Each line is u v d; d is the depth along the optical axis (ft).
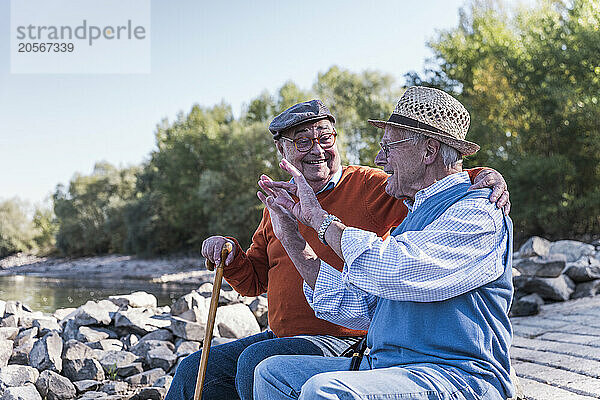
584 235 81.05
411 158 7.70
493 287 7.04
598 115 73.82
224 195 135.54
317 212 7.73
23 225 269.44
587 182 81.66
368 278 7.09
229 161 134.51
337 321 8.54
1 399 14.01
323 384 6.60
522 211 80.07
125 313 18.98
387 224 10.00
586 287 25.98
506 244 7.19
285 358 7.80
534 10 89.71
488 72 85.71
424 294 6.86
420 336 6.98
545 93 78.69
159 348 17.37
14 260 249.55
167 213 164.35
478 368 6.79
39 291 82.48
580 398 12.12
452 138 7.50
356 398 6.41
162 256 164.86
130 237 168.25
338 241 7.43
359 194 10.20
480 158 83.71
